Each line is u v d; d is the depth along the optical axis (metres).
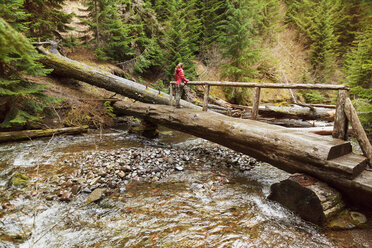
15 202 3.36
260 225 3.00
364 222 2.92
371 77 6.98
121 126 9.05
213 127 5.07
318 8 15.63
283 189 3.38
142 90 8.63
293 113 8.70
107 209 3.31
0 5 5.15
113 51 11.22
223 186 4.16
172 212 3.28
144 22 11.83
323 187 3.10
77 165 4.78
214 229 2.90
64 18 9.38
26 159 5.06
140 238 2.71
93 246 2.56
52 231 2.80
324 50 15.24
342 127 3.60
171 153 5.76
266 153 4.02
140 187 4.02
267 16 15.70
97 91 10.13
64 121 7.62
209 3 14.37
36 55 5.92
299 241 2.68
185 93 12.22
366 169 3.21
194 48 13.22
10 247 2.50
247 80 13.48
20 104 6.71
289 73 16.58
